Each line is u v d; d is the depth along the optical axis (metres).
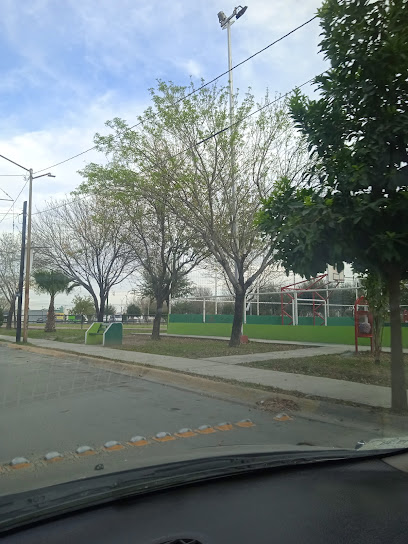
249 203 17.03
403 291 13.85
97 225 24.36
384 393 9.53
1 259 38.12
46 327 32.34
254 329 24.66
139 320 55.59
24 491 3.36
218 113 16.03
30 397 9.51
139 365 13.83
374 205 6.84
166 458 4.36
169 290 24.08
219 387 10.63
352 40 7.25
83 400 9.27
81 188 18.14
